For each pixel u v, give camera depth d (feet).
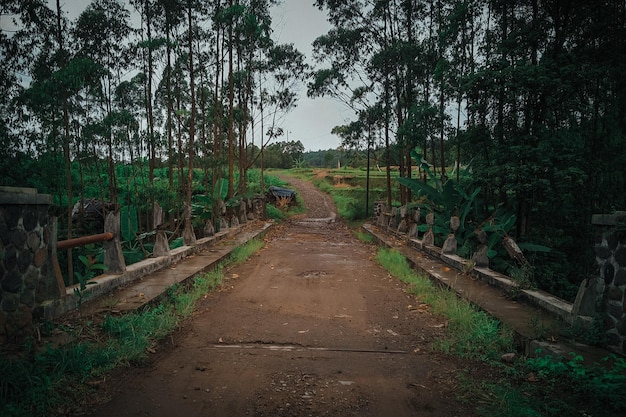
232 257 35.76
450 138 47.75
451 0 47.78
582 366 12.12
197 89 59.16
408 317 19.90
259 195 81.71
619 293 13.57
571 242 33.06
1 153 31.22
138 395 11.19
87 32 39.29
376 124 66.28
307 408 10.79
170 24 48.67
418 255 36.65
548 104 30.22
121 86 46.83
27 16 31.78
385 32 58.29
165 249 29.01
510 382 12.51
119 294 19.70
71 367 11.76
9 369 10.44
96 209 51.31
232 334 16.67
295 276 29.53
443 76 42.06
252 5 59.00
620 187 31.07
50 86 30.71
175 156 58.70
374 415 10.49
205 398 11.19
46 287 15.06
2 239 12.73
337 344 15.90
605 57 29.66
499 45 32.35
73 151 39.73
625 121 30.89
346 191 137.28
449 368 13.67
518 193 29.68
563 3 30.17
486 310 18.65
